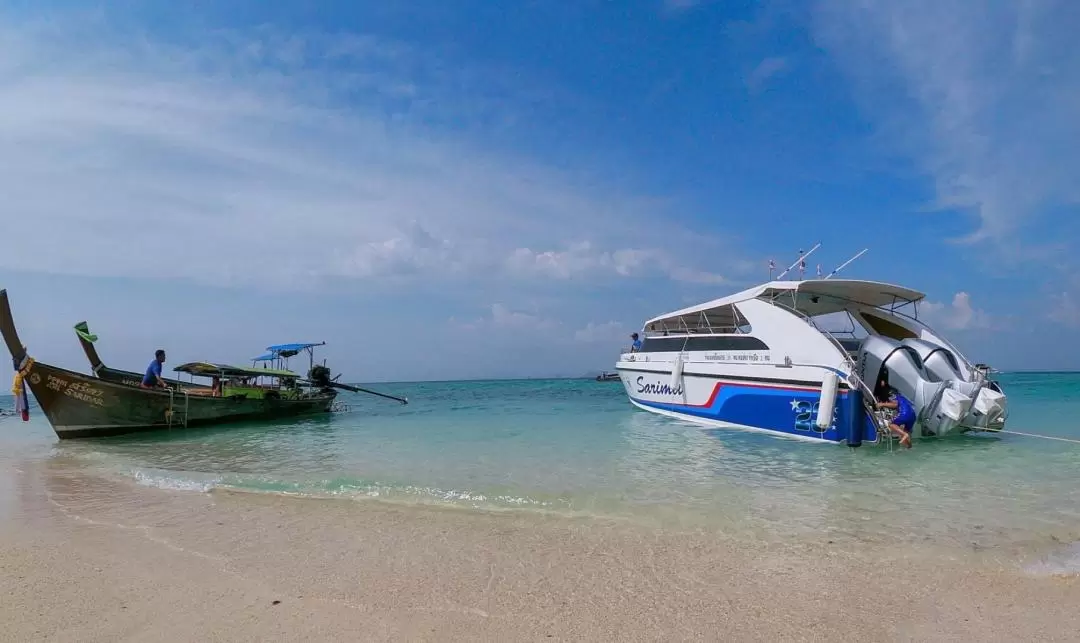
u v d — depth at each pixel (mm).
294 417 20719
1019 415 17578
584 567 4898
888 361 12844
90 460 11719
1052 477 8648
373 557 5176
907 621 3824
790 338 13414
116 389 16203
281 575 4715
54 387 15219
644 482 8461
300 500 7480
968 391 12539
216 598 4223
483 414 20734
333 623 3789
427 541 5664
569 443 12664
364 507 7074
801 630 3689
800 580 4582
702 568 4863
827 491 7816
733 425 14867
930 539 5656
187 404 17547
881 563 4973
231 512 6879
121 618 3871
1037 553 5223
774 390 13680
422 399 32781
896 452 11078
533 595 4277
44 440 16109
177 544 5574
